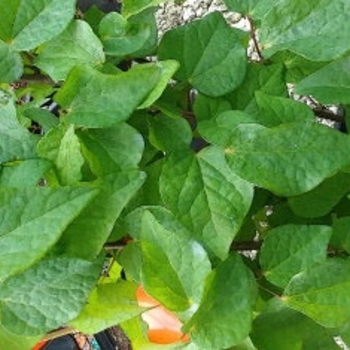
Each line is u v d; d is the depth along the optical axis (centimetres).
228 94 34
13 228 26
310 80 32
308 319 31
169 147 32
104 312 31
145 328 32
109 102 29
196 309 27
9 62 31
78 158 28
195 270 28
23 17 31
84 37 33
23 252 25
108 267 36
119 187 29
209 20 34
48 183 30
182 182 30
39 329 27
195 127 36
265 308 30
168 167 30
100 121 29
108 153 31
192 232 29
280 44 32
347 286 29
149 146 34
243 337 28
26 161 28
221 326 28
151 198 32
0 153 29
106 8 57
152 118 33
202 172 30
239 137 29
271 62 37
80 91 30
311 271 29
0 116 30
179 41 34
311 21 32
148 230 28
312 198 34
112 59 35
